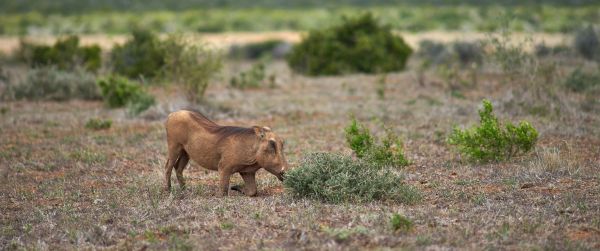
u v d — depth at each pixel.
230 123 60.44
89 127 57.84
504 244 25.00
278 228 27.78
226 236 27.02
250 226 28.14
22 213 32.16
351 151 46.03
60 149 48.69
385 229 26.75
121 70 97.31
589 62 95.19
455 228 27.00
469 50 109.56
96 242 27.11
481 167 39.41
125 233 28.08
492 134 40.69
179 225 28.53
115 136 53.66
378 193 32.34
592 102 60.91
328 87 89.81
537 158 40.44
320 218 28.81
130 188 36.88
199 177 39.91
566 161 38.59
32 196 35.69
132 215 30.58
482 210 29.67
